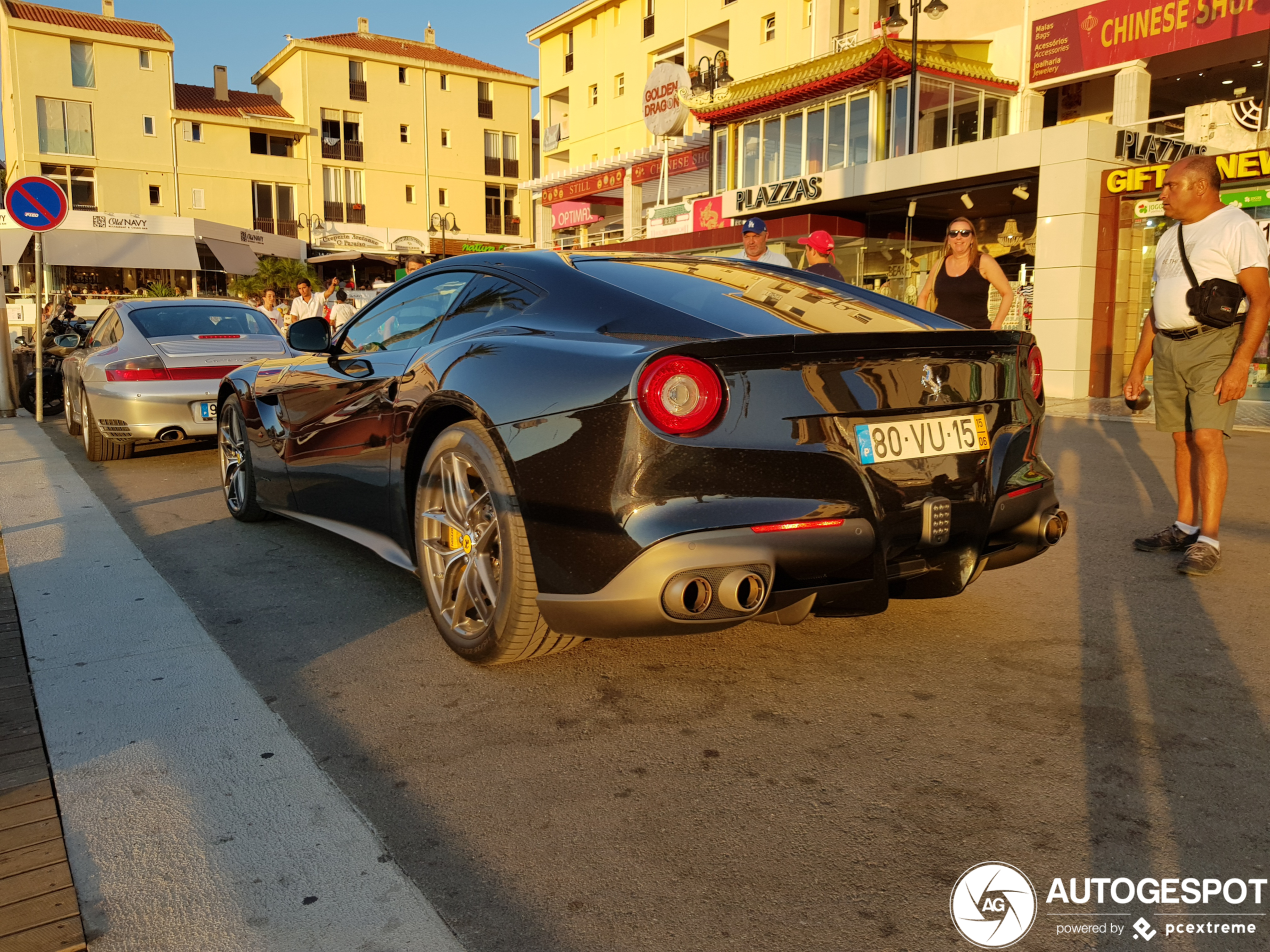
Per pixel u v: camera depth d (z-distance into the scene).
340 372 3.60
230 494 4.95
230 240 33.62
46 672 2.76
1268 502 5.32
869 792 2.05
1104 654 2.88
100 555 4.12
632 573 2.22
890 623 3.20
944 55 17.44
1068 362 13.55
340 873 1.77
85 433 6.95
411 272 3.71
